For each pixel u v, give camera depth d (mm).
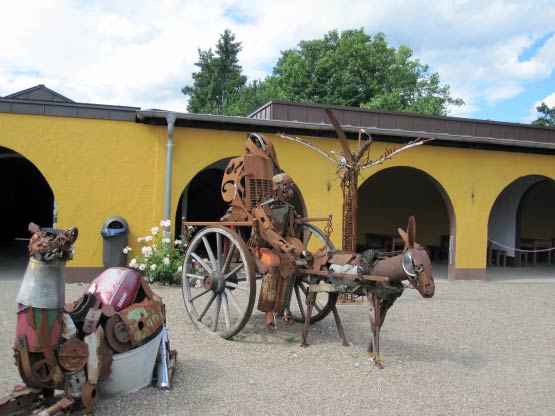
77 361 3520
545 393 4707
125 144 10336
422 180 18688
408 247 5117
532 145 12547
